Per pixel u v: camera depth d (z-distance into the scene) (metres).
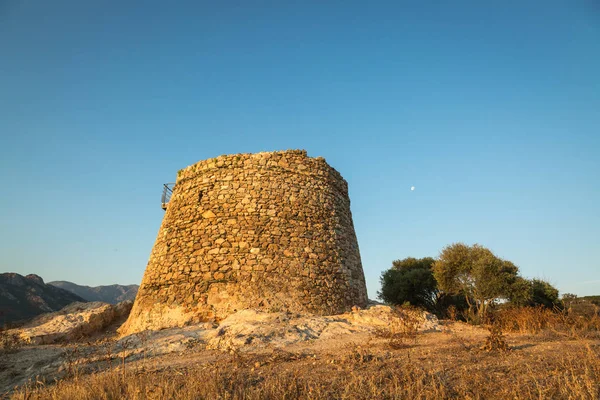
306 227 17.97
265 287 16.17
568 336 12.71
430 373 7.72
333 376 7.79
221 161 19.06
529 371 7.71
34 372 10.82
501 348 9.91
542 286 25.98
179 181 20.34
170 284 17.14
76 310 22.56
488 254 23.42
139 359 11.02
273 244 17.05
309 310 16.19
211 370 8.66
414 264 35.03
